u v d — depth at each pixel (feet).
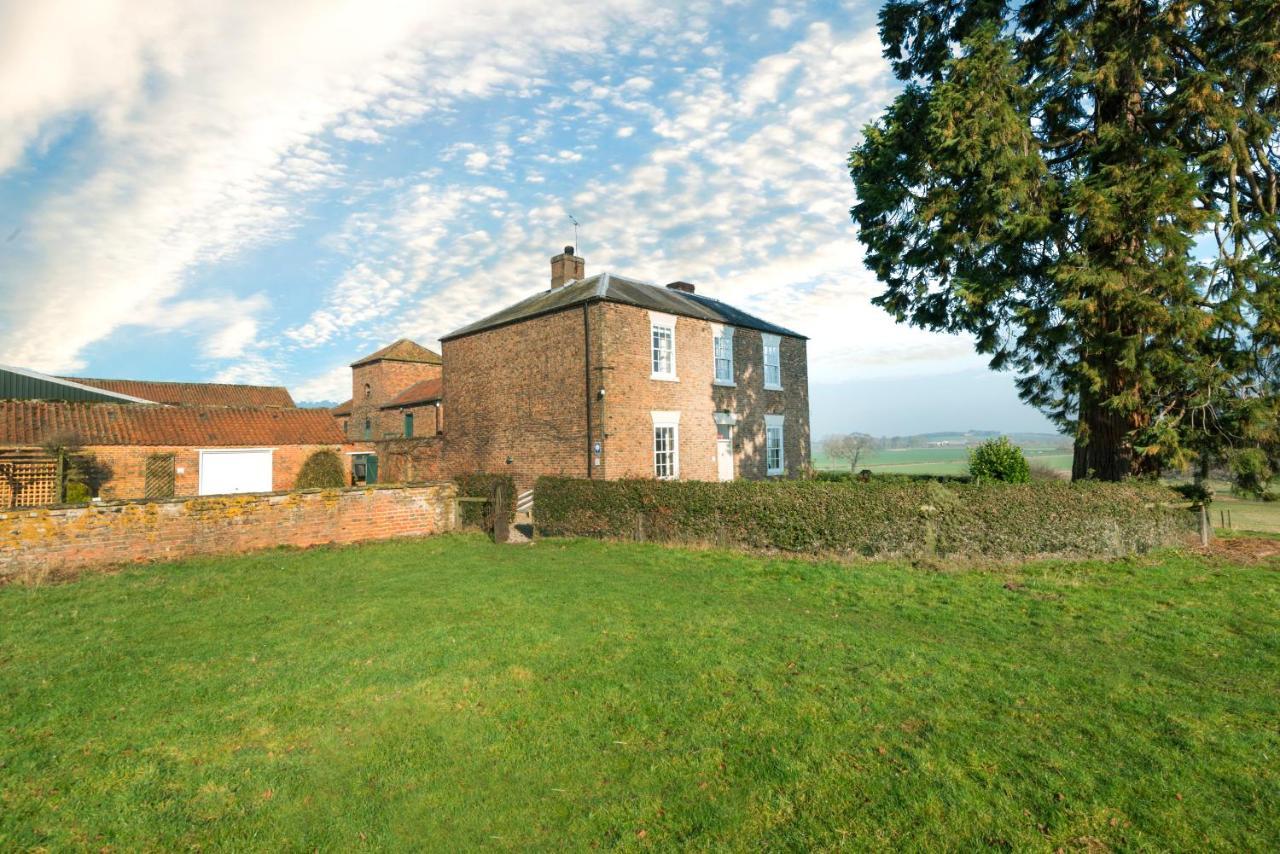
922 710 17.30
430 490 53.93
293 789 13.75
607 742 15.81
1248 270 37.86
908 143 45.80
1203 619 25.39
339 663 20.74
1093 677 19.54
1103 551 36.94
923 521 37.29
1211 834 12.03
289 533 46.14
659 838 12.19
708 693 18.53
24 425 69.67
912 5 48.88
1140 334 36.88
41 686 18.66
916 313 50.01
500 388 80.02
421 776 14.33
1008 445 50.62
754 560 38.91
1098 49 41.63
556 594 30.58
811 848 11.82
